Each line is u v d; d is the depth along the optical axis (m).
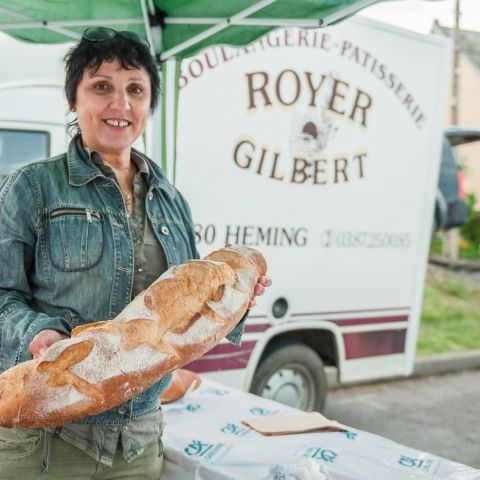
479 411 6.08
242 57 4.13
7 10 2.83
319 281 4.67
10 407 1.64
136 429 2.01
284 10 2.65
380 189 4.90
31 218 1.90
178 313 1.78
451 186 7.54
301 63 4.37
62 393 1.63
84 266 1.90
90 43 1.97
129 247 1.97
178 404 2.66
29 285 1.97
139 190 2.09
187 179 4.01
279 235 4.43
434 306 10.02
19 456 1.90
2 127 3.79
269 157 4.31
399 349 5.18
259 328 4.43
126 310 1.77
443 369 7.50
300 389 4.83
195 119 4.00
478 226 12.45
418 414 5.93
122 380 1.66
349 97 4.64
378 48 4.74
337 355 4.85
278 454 2.23
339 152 4.64
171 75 3.21
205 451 2.24
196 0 2.71
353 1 2.48
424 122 5.07
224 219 4.18
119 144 2.00
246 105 4.18
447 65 5.16
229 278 1.93
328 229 4.66
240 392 2.90
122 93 1.97
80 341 1.68
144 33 2.97
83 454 1.95
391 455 2.24
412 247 5.14
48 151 3.92
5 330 1.86
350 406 6.07
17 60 3.87
